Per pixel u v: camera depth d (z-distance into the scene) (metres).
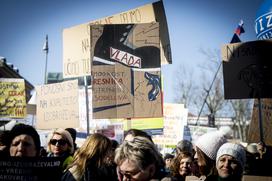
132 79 8.00
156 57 8.05
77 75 9.44
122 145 2.95
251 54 7.21
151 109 7.93
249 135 8.09
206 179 3.94
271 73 7.10
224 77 7.33
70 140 5.58
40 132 12.35
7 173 3.60
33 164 3.60
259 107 7.12
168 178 5.10
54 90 10.12
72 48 9.52
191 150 6.92
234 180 3.69
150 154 2.90
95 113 7.87
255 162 5.56
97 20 9.45
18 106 11.54
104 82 7.96
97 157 4.32
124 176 2.90
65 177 4.24
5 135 4.56
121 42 8.08
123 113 7.92
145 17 9.30
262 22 9.57
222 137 4.07
